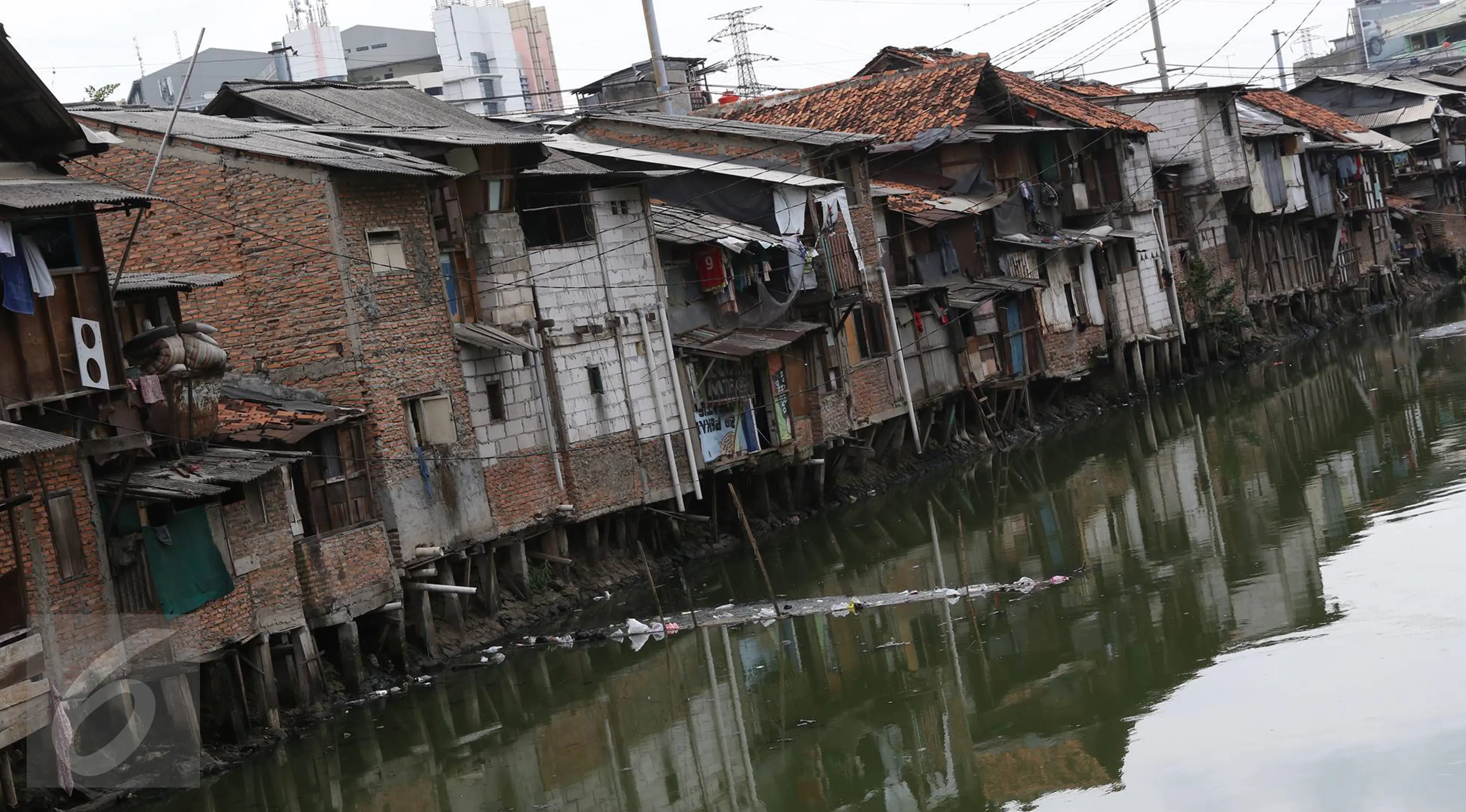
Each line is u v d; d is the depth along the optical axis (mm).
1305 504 29281
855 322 39688
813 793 18641
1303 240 65125
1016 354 45812
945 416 43250
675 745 20594
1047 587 25953
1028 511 33312
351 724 22203
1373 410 38781
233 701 21203
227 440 23219
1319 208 64562
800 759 19672
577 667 24531
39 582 18484
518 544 28328
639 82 50812
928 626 24531
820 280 37812
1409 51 95000
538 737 21312
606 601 29438
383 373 25688
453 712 22625
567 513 29719
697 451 33500
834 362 38312
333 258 25297
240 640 21281
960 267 45062
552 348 30328
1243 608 23000
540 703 22781
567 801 18953
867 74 53219
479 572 27516
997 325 44750
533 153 30328
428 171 26641
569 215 31844
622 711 22078
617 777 19641
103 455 19844
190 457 21938
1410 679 18734
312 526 23688
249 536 21844
